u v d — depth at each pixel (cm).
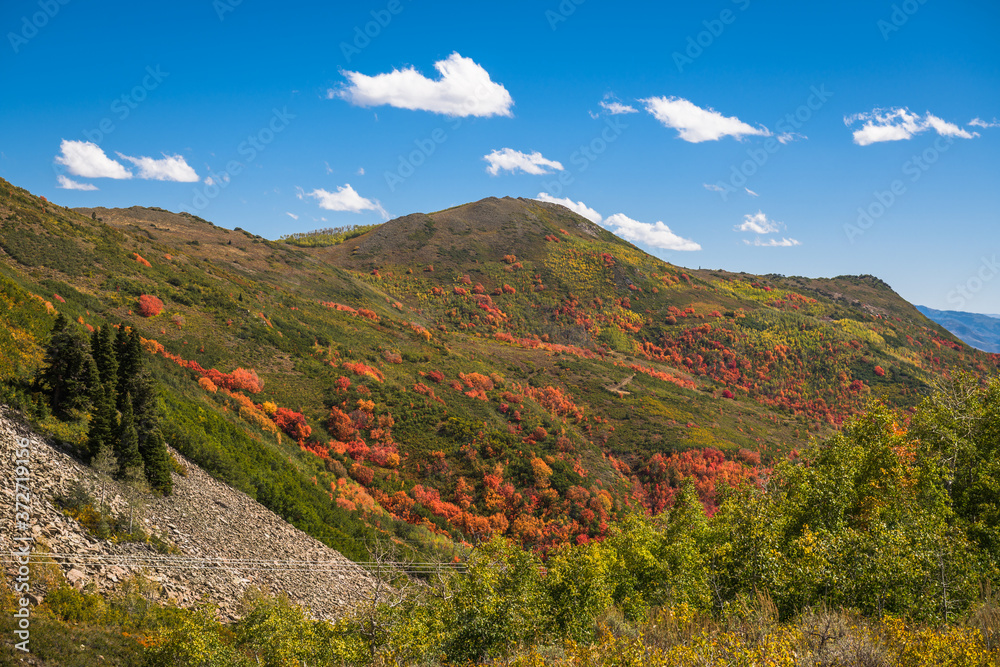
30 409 2361
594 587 1501
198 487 3012
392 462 6200
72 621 1403
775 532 1349
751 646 758
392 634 1388
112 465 2361
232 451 3909
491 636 1351
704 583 1404
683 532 1742
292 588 2552
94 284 6569
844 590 1128
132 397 2748
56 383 2548
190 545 2316
